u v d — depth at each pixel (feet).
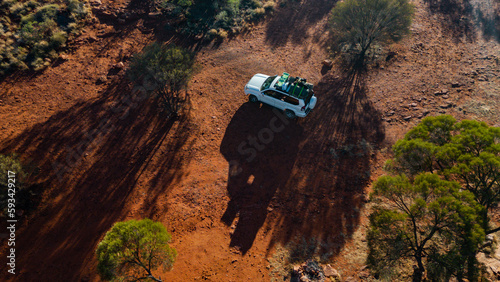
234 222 38.19
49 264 33.19
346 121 51.29
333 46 67.10
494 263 31.40
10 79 52.80
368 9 57.36
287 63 62.90
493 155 28.50
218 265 33.88
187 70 46.96
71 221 37.01
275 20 74.84
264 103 53.62
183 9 71.92
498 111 50.21
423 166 33.55
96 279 32.19
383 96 55.42
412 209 28.45
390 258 31.86
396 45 66.23
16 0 63.21
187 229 37.32
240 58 63.41
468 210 25.76
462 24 71.82
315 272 31.63
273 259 34.14
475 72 58.75
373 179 42.55
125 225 26.55
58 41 58.08
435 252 32.78
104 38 62.80
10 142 44.11
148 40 64.44
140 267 28.43
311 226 37.52
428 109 52.06
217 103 54.19
